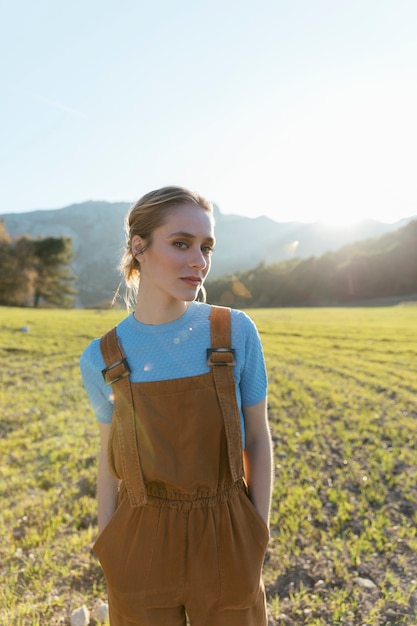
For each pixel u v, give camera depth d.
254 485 1.76
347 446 6.12
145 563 1.65
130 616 1.67
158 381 1.64
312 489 4.80
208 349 1.65
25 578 3.47
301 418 7.66
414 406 8.30
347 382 10.62
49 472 5.62
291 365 13.03
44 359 13.70
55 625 2.92
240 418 1.68
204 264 1.61
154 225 1.60
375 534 3.91
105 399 1.80
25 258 68.44
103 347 1.73
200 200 1.64
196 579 1.62
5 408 8.65
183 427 1.62
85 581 3.44
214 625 1.67
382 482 5.04
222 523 1.66
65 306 72.75
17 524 4.32
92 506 4.62
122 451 1.67
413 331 20.75
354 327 23.11
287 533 3.94
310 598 3.17
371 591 3.21
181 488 1.62
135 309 1.78
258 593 1.71
